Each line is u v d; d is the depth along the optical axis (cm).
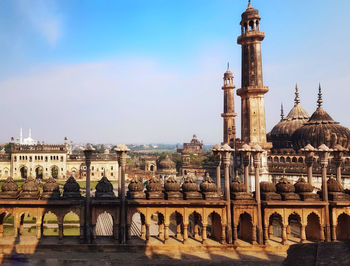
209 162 11744
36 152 10256
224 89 8488
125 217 2025
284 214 2088
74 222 4175
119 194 2127
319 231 2131
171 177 2158
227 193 2075
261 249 2031
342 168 4647
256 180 2117
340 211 2112
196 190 2130
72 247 1933
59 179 10156
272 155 5947
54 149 10419
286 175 5062
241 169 5422
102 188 2088
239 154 5669
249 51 5366
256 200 2092
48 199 2016
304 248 953
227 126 8338
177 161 12575
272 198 2128
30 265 1719
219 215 2075
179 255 1922
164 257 1884
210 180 2155
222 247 2020
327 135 5247
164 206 2047
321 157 2155
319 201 2094
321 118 5641
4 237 2027
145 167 10144
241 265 1816
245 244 2059
